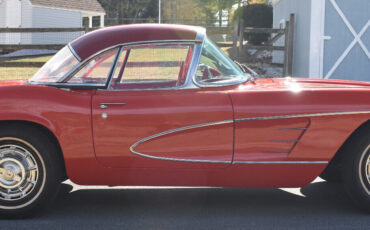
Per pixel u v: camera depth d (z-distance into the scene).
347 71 12.90
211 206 4.58
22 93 4.09
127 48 4.25
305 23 13.88
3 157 4.11
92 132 4.08
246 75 4.63
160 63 4.25
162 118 4.07
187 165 4.12
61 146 4.07
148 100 4.11
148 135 4.08
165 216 4.27
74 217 4.25
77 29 14.66
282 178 4.21
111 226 4.01
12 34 32.88
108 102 4.09
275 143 4.14
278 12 22.00
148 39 4.29
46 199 4.15
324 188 5.24
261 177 4.20
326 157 4.17
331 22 12.82
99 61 4.24
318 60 12.88
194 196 4.91
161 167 4.13
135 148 4.09
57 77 4.24
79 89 4.14
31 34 33.22
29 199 4.13
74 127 4.07
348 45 12.87
